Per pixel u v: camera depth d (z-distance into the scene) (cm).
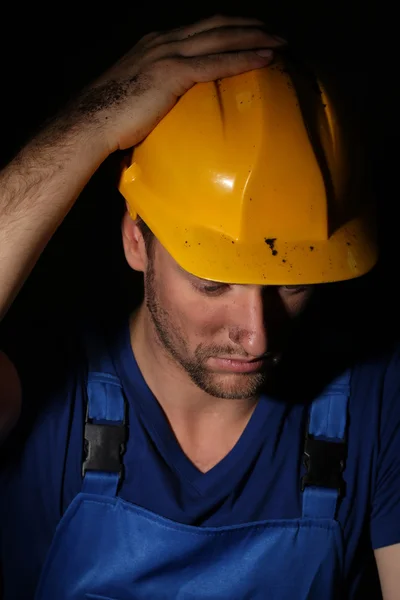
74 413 130
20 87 276
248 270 109
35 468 130
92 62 283
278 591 132
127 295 227
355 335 137
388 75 274
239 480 131
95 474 129
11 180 116
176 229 112
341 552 132
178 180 112
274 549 131
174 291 114
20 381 129
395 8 279
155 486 131
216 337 114
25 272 116
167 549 129
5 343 131
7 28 282
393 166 247
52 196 115
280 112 107
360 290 210
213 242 110
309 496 131
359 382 134
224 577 131
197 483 131
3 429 127
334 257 113
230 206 109
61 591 133
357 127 121
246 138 107
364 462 132
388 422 133
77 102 118
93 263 235
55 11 286
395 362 136
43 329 134
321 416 132
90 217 240
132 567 130
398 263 220
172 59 112
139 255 126
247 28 115
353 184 118
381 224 230
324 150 112
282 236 111
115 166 126
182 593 131
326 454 131
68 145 115
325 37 281
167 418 132
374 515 134
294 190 108
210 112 109
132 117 113
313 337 136
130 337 134
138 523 129
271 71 110
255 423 131
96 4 288
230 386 118
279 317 116
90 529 131
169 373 128
